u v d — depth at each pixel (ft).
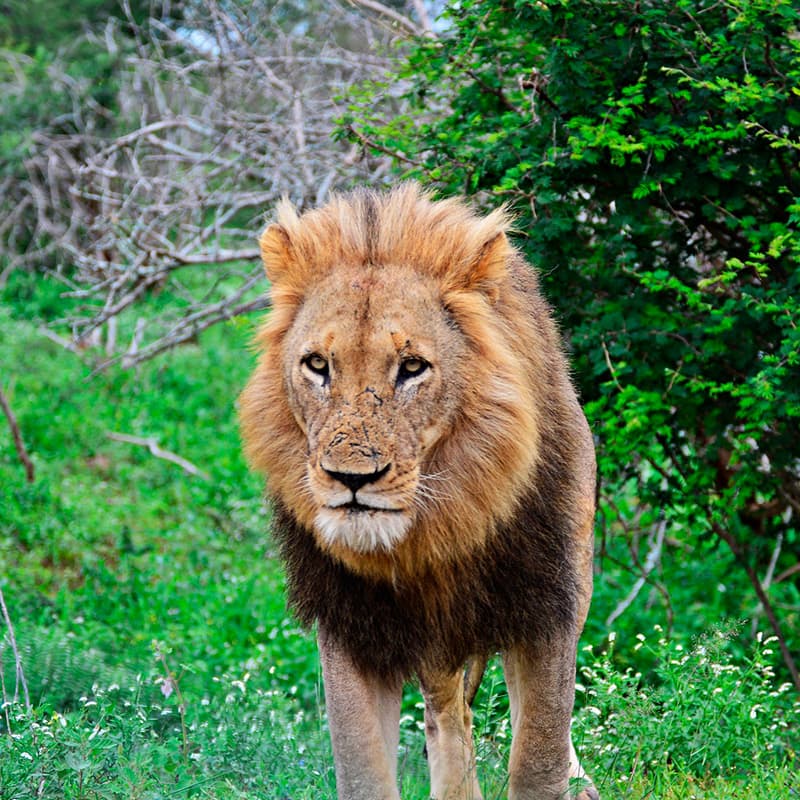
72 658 37.22
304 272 22.80
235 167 56.24
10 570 50.98
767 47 35.40
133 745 28.14
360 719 23.08
